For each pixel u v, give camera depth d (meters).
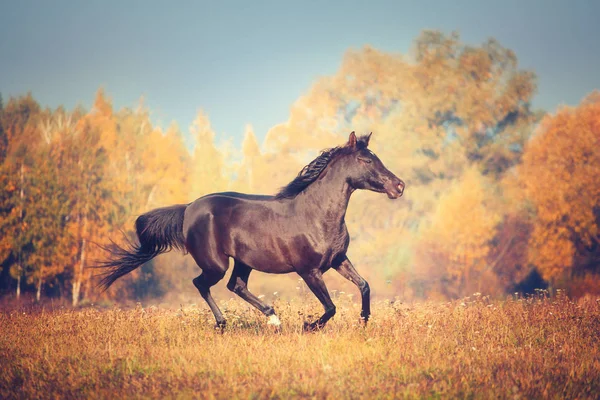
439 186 49.94
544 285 45.81
